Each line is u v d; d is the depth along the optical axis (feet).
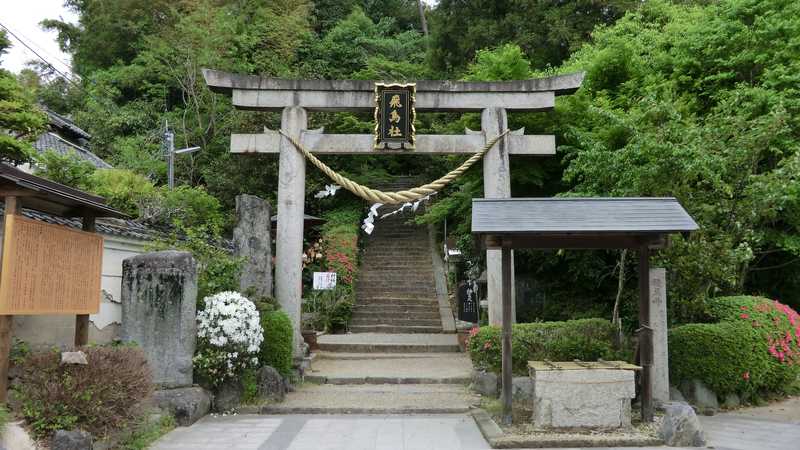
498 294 31.35
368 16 105.81
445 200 49.08
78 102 80.33
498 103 32.68
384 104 31.89
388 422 23.59
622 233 20.74
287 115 32.45
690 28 43.86
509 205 22.90
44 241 19.13
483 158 33.06
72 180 32.71
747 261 31.01
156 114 72.08
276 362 28.02
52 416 16.85
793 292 40.63
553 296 43.06
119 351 19.39
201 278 27.96
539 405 21.70
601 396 21.50
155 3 79.46
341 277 54.03
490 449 19.70
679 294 28.43
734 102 30.17
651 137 27.35
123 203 35.27
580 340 26.76
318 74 78.69
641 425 22.07
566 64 49.88
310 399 27.07
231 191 60.90
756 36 37.83
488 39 67.77
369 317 50.52
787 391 30.40
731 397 27.27
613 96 41.09
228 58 71.36
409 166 80.89
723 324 27.25
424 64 81.35
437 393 28.40
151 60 71.97
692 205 27.50
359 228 67.46
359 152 32.45
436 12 76.13
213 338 24.66
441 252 65.31
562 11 65.57
